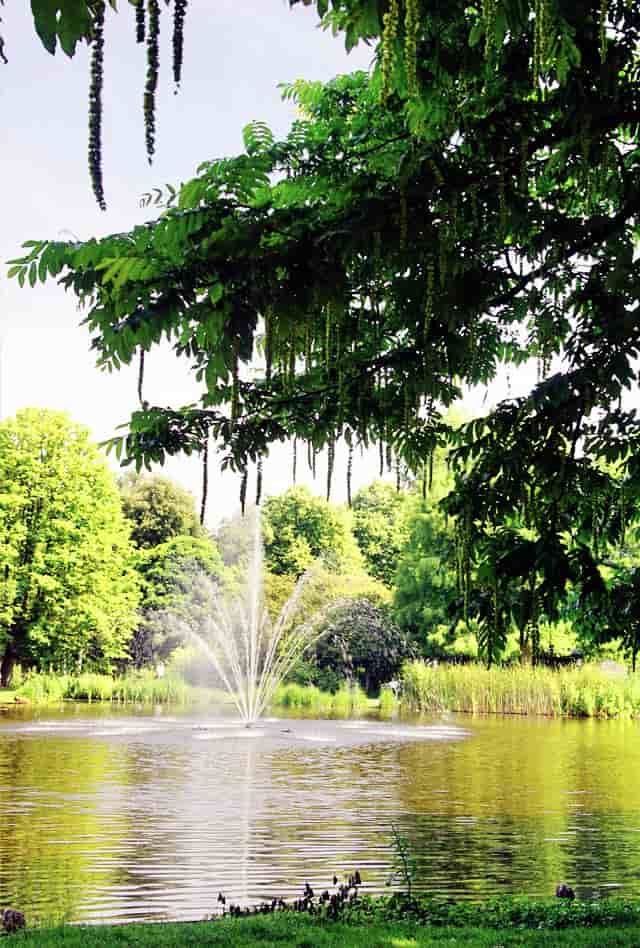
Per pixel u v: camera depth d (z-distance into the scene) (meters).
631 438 6.20
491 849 9.76
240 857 9.22
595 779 15.28
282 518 58.50
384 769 16.31
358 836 10.34
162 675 42.38
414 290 5.02
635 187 5.28
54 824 10.89
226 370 4.37
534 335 6.82
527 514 6.13
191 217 4.20
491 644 6.10
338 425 5.61
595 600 6.18
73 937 6.14
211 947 5.99
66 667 42.16
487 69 4.08
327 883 8.25
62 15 1.62
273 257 4.24
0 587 37.75
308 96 5.99
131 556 50.09
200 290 4.36
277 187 5.05
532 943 6.09
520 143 4.42
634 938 6.21
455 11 3.89
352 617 41.47
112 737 21.50
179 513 57.66
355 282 4.83
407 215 4.35
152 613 49.09
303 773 15.64
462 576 6.07
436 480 38.19
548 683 31.64
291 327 4.28
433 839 10.27
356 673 41.75
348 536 60.06
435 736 22.95
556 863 9.14
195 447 6.08
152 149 2.00
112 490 41.97
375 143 5.09
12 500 37.72
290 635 40.94
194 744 20.02
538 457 5.90
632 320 5.46
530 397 5.75
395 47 3.83
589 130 4.49
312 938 6.22
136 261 4.07
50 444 39.81
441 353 5.64
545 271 5.48
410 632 40.94
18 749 18.77
